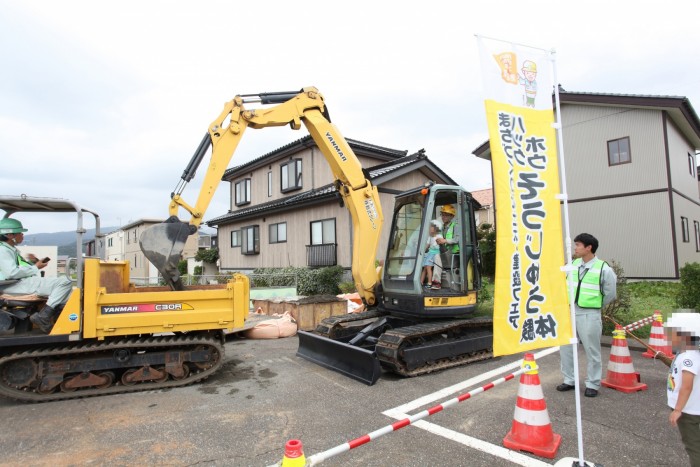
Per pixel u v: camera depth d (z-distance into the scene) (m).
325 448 3.35
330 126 6.41
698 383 2.43
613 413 3.98
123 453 3.30
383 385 5.00
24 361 4.58
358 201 6.41
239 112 5.95
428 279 6.09
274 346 7.36
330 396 4.62
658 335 6.05
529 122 3.17
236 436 3.59
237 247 21.14
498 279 2.93
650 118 13.16
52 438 3.60
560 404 4.24
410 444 3.39
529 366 3.34
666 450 3.23
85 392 4.68
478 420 3.86
